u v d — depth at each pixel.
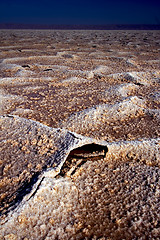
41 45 14.29
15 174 1.86
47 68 6.96
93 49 12.43
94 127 2.95
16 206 1.50
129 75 5.70
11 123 2.72
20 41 16.78
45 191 1.63
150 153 2.22
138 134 2.80
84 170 1.99
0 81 5.23
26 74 6.05
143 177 1.92
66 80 5.44
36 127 2.57
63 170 1.94
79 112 3.28
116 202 1.67
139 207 1.62
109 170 2.02
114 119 3.20
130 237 1.42
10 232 1.35
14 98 4.03
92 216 1.55
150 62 8.47
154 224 1.50
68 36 23.31
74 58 9.09
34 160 2.02
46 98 4.18
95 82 5.43
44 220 1.46
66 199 1.65
